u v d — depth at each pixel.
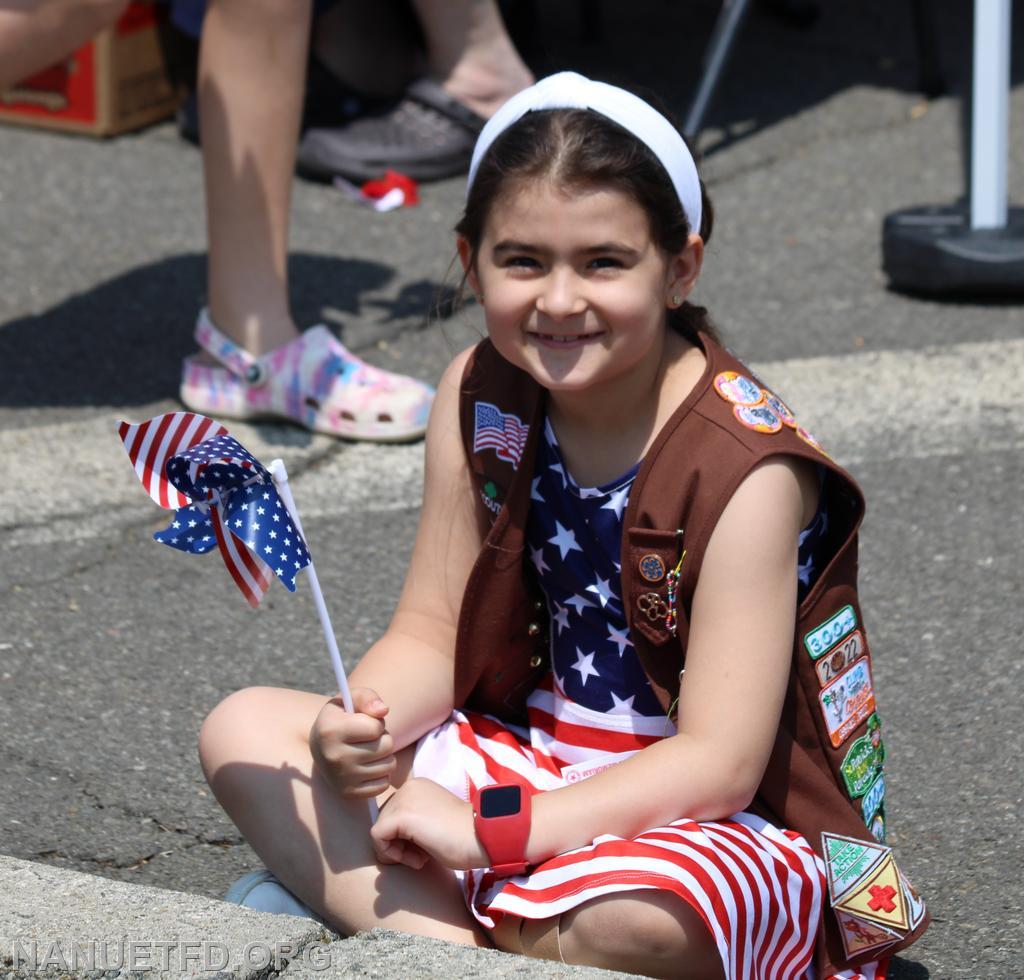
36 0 12.85
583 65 24.06
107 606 11.51
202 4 21.00
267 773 7.54
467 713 8.20
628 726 7.72
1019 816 9.02
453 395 8.07
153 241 18.55
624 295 7.00
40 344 15.91
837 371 15.16
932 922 8.14
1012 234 16.61
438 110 20.06
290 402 14.09
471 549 8.12
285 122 13.79
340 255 18.14
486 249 7.20
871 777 7.71
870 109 22.88
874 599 11.52
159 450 7.04
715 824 7.18
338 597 11.69
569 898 6.81
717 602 7.08
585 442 7.46
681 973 6.86
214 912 7.10
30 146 21.19
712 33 25.89
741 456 7.04
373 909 7.35
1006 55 16.45
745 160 21.05
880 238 18.56
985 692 10.31
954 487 13.03
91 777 9.52
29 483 13.25
